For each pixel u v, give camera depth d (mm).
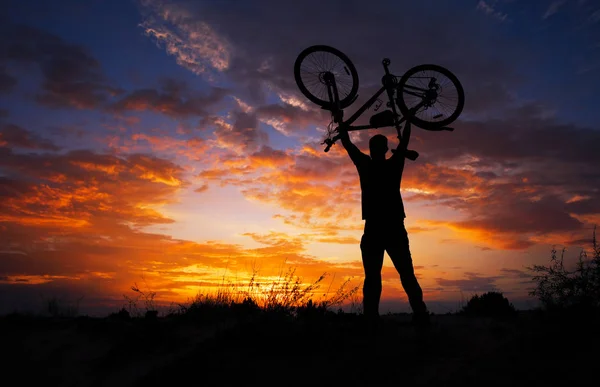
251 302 7559
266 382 4590
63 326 7156
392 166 6387
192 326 6957
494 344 5434
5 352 6152
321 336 5734
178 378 4879
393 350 5211
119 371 5531
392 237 6105
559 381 3826
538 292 6492
